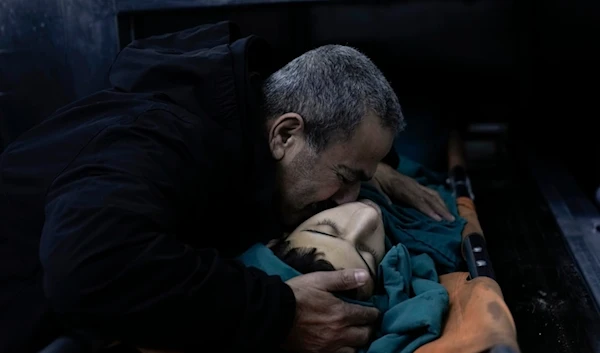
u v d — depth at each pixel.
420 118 2.38
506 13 2.42
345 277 1.07
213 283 0.99
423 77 2.54
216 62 1.19
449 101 2.58
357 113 1.16
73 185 1.01
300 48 2.45
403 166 1.93
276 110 1.23
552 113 2.56
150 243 0.96
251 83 1.24
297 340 1.07
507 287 1.54
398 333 1.08
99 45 1.80
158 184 1.03
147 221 0.98
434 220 1.56
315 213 1.29
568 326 1.37
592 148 2.53
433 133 2.31
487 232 1.85
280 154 1.23
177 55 1.23
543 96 2.54
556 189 2.11
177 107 1.14
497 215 1.96
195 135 1.11
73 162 1.06
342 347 1.08
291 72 1.25
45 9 1.79
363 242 1.22
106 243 0.94
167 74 1.20
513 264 1.66
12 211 1.11
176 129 1.09
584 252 1.68
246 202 1.25
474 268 1.31
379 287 1.21
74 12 1.79
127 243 0.95
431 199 1.62
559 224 1.85
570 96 2.52
